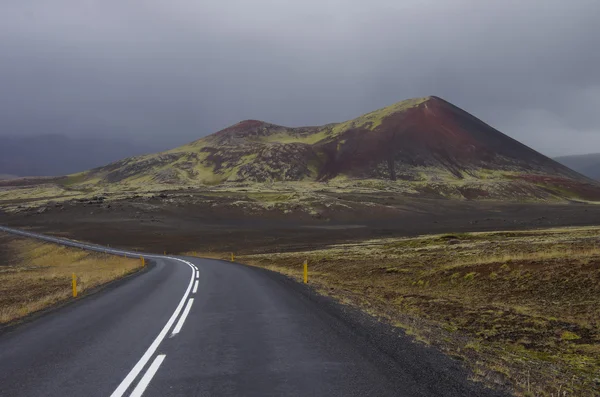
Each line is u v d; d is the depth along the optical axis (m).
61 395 5.13
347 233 90.38
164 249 75.88
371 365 6.28
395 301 15.95
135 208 127.62
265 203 140.25
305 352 7.06
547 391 5.75
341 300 13.59
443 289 18.12
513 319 11.63
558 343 9.44
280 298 13.89
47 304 14.04
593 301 12.46
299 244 71.31
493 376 5.98
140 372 6.05
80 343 7.98
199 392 5.17
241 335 8.46
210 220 118.50
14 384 5.58
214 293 15.48
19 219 122.88
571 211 138.75
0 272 37.75
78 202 141.50
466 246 35.62
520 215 131.75
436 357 6.87
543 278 15.59
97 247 68.62
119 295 15.62
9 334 8.97
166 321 10.16
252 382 5.54
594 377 6.92
